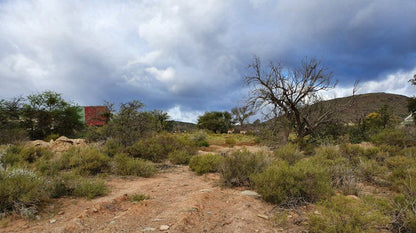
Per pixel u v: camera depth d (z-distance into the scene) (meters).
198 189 6.26
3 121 21.95
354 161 9.02
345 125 20.77
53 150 13.14
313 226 3.45
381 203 4.14
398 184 6.00
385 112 24.98
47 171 7.39
